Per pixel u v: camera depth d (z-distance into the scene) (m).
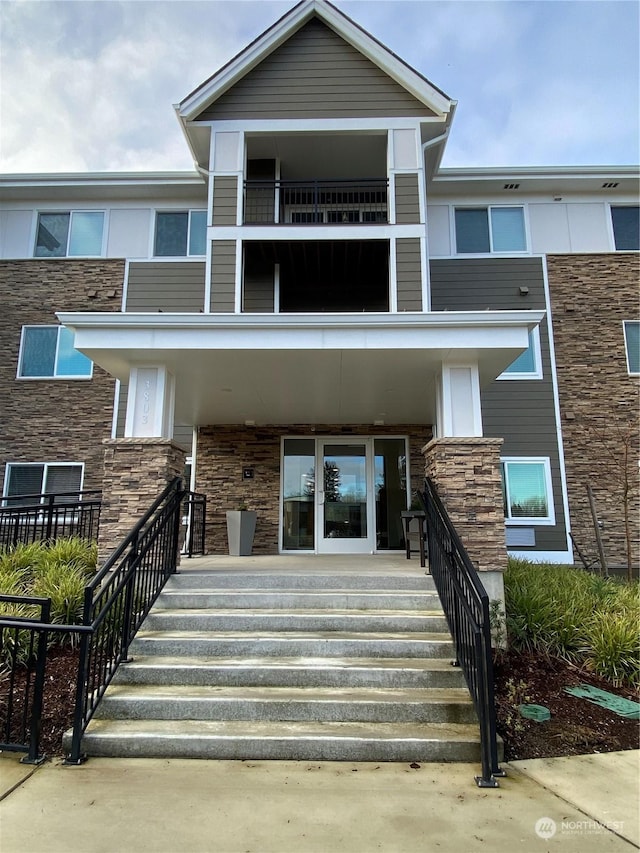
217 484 10.33
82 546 6.89
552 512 10.54
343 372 6.93
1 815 2.84
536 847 2.61
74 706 3.96
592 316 11.25
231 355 6.25
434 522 5.55
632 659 4.84
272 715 3.91
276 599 5.30
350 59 10.08
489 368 6.72
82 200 11.95
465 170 11.30
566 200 11.70
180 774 3.35
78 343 6.05
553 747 3.79
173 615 5.03
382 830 2.73
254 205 10.89
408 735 3.66
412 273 9.34
